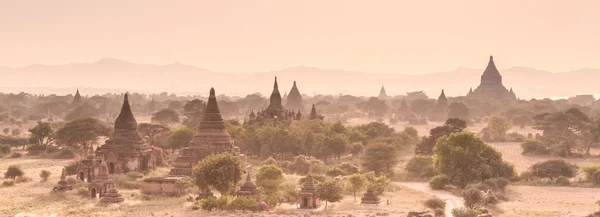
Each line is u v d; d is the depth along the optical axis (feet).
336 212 405.18
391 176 606.96
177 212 400.26
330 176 579.07
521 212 417.69
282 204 444.96
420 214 382.22
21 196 461.78
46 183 525.34
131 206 422.82
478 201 439.63
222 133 572.92
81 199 451.53
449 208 435.94
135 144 584.40
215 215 388.37
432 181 539.70
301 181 524.11
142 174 562.66
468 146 554.05
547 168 584.81
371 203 446.60
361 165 652.89
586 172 575.38
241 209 409.49
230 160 451.12
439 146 560.20
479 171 537.65
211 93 577.84
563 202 468.34
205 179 441.27
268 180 456.86
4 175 571.28
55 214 389.19
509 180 573.74
